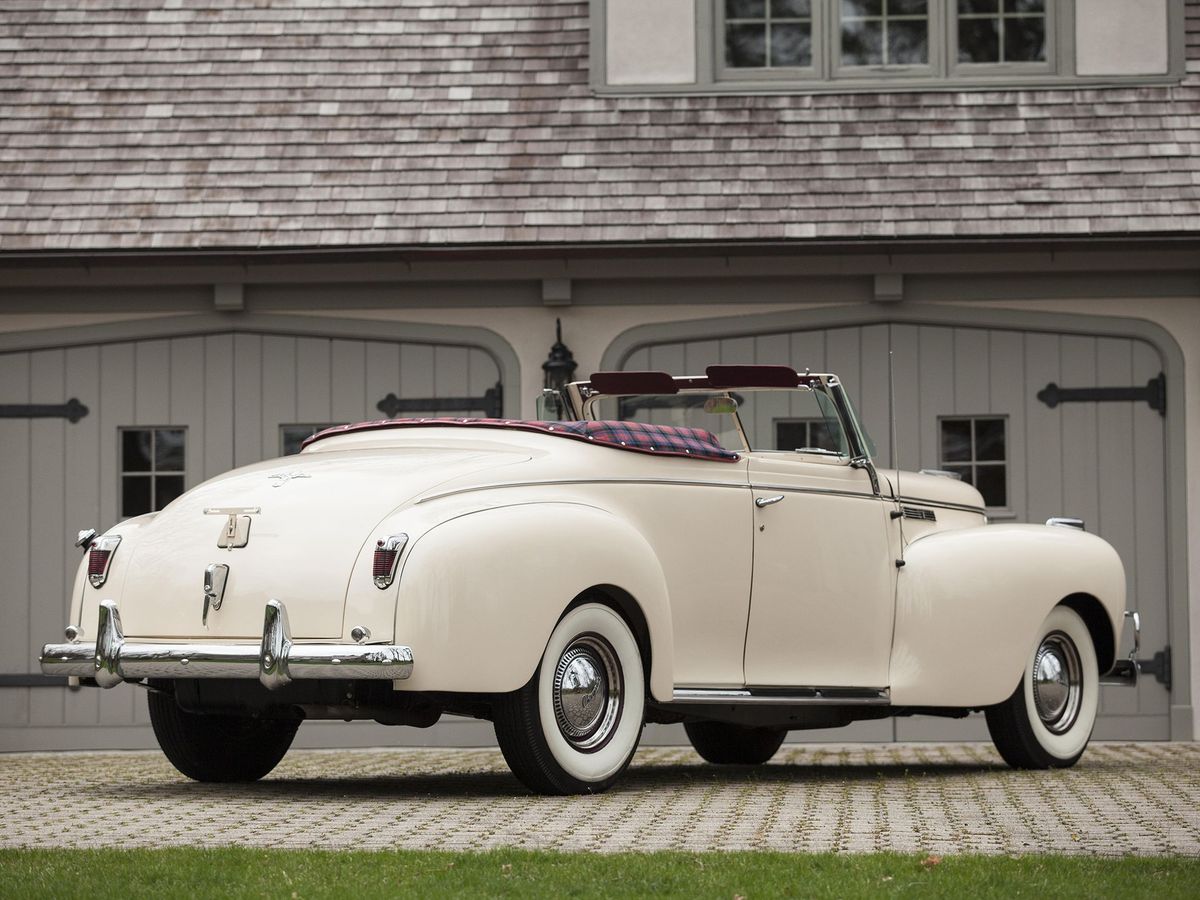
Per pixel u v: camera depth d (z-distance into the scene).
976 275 17.70
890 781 11.36
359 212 17.84
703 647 10.59
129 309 18.09
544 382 17.80
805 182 17.84
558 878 6.64
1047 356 17.70
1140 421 17.59
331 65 19.28
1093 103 18.28
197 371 18.08
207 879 6.62
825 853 7.35
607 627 9.93
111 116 18.89
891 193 17.69
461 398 17.95
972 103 18.39
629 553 9.94
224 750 11.38
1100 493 17.59
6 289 18.09
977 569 11.95
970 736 17.38
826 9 18.80
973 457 17.75
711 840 7.95
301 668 9.05
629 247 17.30
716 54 18.86
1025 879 6.67
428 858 7.11
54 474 18.06
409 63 19.25
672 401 12.12
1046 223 17.28
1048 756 12.46
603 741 9.95
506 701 9.53
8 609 17.95
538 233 17.52
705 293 17.86
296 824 8.55
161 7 19.72
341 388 18.05
